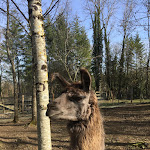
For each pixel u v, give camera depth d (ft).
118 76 95.96
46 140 11.63
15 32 54.13
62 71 57.11
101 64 92.48
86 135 8.93
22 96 63.72
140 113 46.34
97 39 84.64
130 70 107.45
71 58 48.67
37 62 11.90
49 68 66.64
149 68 94.48
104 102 75.25
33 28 12.09
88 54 53.47
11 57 42.60
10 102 74.74
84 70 8.73
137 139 24.27
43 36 12.25
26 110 65.36
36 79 11.89
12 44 41.29
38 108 11.78
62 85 9.50
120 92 99.35
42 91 11.74
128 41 105.81
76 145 9.01
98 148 9.08
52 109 8.30
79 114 8.68
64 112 8.43
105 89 90.07
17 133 31.04
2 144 23.97
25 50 37.14
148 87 98.89
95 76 89.30
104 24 75.10
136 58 109.70
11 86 136.77
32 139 26.89
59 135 28.84
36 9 12.16
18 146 23.36
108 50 88.84
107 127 33.12
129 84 93.97
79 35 54.95
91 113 9.16
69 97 8.70
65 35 51.65
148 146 20.80
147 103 65.87
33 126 37.17
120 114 47.52
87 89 8.82
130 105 64.44
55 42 62.64
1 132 32.14
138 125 33.73
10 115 60.23
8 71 110.01
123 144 22.07
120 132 28.91
